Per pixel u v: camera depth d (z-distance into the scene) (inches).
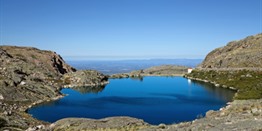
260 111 2069.4
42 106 3944.4
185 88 5969.5
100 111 3604.8
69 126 2354.8
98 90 5851.4
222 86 6013.8
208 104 4005.9
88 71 7593.5
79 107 3880.4
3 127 2202.3
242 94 4335.6
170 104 4072.3
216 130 1483.8
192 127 1717.5
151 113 3422.7
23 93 4252.0
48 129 2299.5
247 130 1381.6
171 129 1803.6
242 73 6520.7
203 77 7716.5
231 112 2370.8
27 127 2378.2
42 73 6820.9
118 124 2345.0
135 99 4591.5
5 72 5064.0
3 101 3673.7
